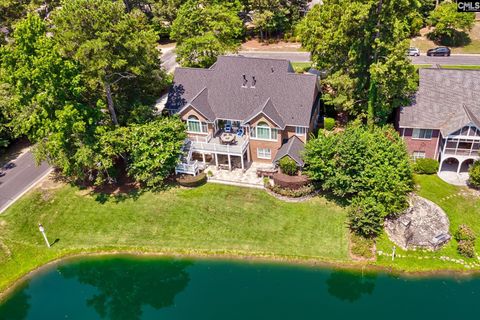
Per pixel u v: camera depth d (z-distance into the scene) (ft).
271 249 140.56
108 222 154.92
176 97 184.03
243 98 174.09
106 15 153.07
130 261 142.61
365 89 182.70
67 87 150.92
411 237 138.41
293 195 155.33
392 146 148.36
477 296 123.54
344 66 183.42
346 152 144.66
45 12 280.51
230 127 179.63
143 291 133.69
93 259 144.05
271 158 174.09
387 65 155.74
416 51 243.19
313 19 208.13
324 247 139.64
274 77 172.96
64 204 162.91
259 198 158.81
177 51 211.82
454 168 164.96
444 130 154.92
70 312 130.82
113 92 180.34
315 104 181.27
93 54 150.71
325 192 159.22
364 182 142.92
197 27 213.05
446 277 129.08
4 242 148.77
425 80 166.81
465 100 160.04
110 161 155.53
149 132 160.56
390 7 156.56
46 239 146.41
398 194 141.90
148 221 154.10
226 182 167.53
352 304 123.85
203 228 149.69
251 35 304.71
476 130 149.69
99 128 156.66
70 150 157.99
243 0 291.38
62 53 152.25
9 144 197.47
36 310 131.23
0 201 165.07
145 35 182.91
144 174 160.76
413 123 159.84
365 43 166.50
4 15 247.70
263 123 164.45
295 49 276.41
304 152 154.81
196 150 172.55
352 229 144.05
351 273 132.26
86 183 172.14
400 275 130.62
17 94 155.43
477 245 136.36
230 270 136.77
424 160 162.40
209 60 212.02
